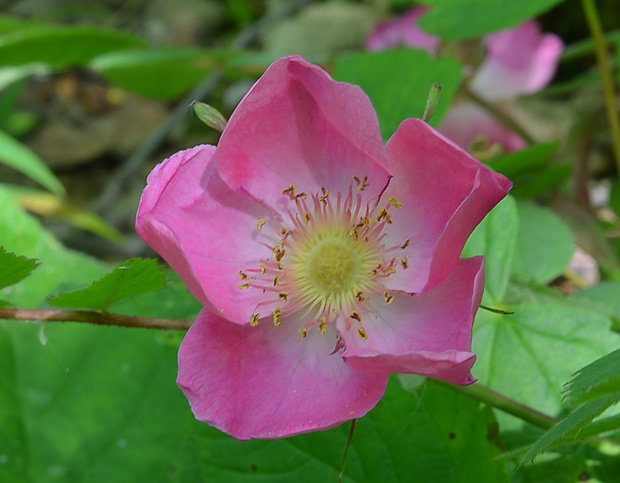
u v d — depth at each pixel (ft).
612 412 0.54
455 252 0.48
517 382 0.58
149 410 0.74
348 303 0.54
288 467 0.58
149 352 0.75
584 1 0.75
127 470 0.72
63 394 0.74
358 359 0.47
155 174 0.50
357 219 0.55
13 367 0.74
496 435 0.56
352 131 0.50
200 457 0.58
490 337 0.59
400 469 0.57
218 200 0.53
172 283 0.65
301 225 0.55
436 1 0.78
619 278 0.79
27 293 0.74
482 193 0.47
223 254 0.53
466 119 0.91
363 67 0.72
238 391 0.50
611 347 0.58
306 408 0.50
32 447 0.72
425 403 0.57
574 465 0.58
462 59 0.84
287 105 0.52
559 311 0.59
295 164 0.54
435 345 0.51
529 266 0.71
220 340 0.51
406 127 0.51
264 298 0.53
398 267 0.53
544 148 0.74
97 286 0.51
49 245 0.76
